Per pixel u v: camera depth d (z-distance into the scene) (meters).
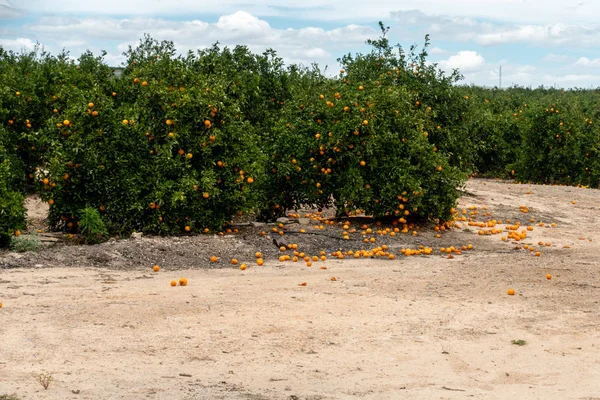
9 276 8.84
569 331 6.92
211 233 12.20
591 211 17.67
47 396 4.77
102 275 9.23
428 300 8.12
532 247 12.34
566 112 25.48
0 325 6.61
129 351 5.99
